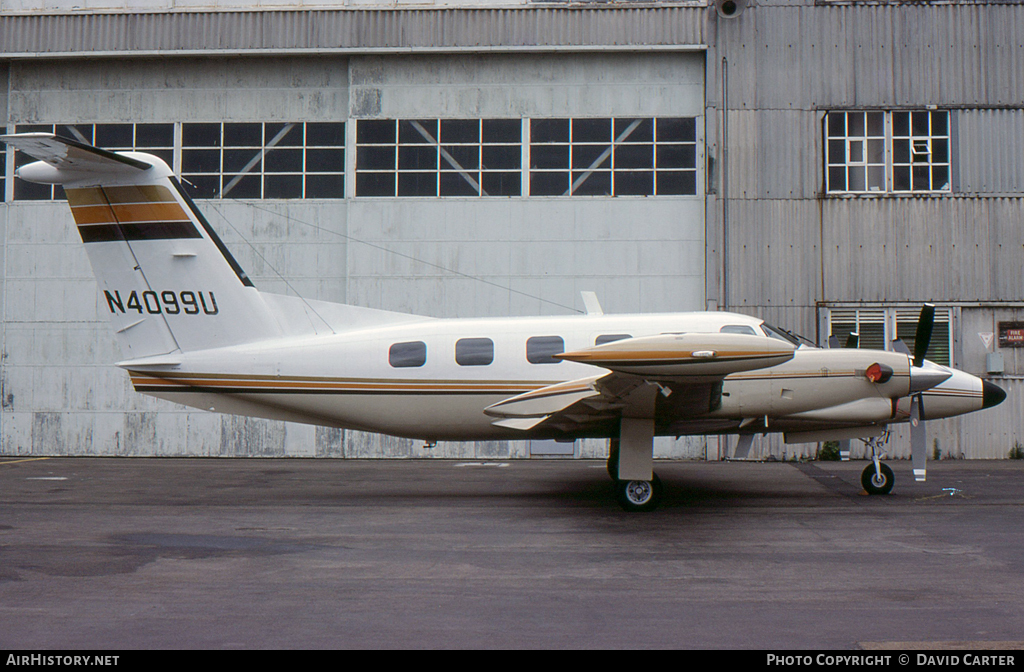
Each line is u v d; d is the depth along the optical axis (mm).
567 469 12953
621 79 15297
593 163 15281
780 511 8695
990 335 14672
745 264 14875
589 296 10781
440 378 9867
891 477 9836
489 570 6082
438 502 9469
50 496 10031
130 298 9938
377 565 6254
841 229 14867
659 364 7672
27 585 5668
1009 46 14891
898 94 14953
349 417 10047
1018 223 14766
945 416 10109
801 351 9328
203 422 15203
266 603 5207
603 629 4641
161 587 5602
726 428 9617
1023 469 12750
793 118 15000
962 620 4773
